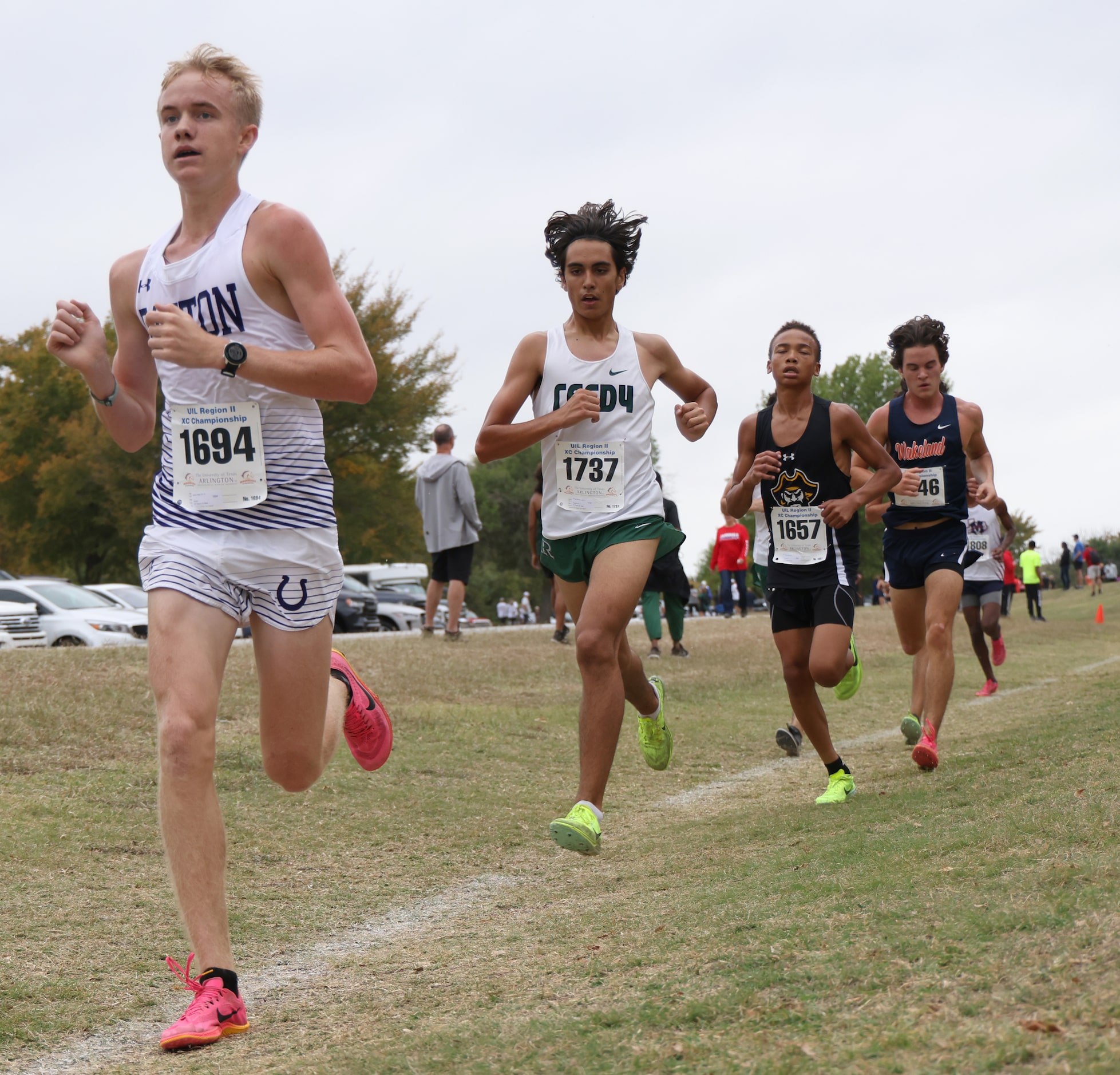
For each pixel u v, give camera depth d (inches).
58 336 129.3
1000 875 119.4
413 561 1488.7
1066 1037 74.4
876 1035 80.0
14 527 1508.4
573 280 186.4
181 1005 123.6
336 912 163.6
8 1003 122.0
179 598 121.0
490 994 111.1
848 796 211.6
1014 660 564.4
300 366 121.0
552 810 238.1
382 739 166.9
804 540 219.3
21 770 238.7
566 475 185.5
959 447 246.2
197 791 113.7
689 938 117.6
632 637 613.6
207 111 126.3
